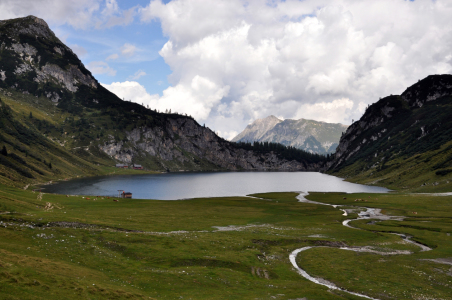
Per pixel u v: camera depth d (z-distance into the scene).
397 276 46.53
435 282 44.09
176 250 53.19
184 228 76.00
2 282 25.70
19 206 79.00
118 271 40.66
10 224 56.22
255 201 151.62
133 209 109.25
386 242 70.06
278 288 39.59
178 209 116.06
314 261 54.41
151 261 47.19
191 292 35.16
